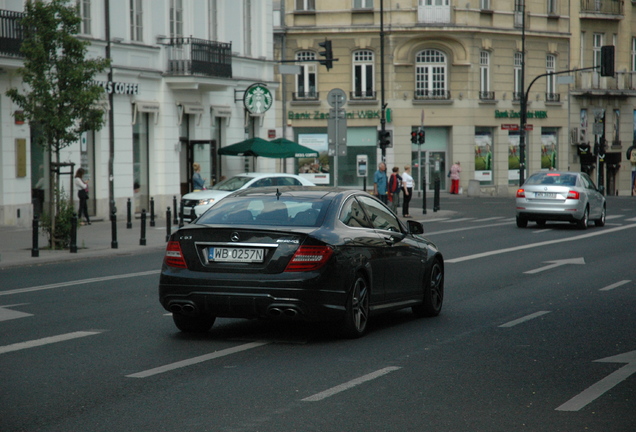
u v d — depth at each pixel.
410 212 43.84
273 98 48.53
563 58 70.00
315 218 11.37
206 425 7.42
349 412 7.87
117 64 37.47
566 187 33.50
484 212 45.34
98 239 28.47
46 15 24.53
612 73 49.78
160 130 40.41
